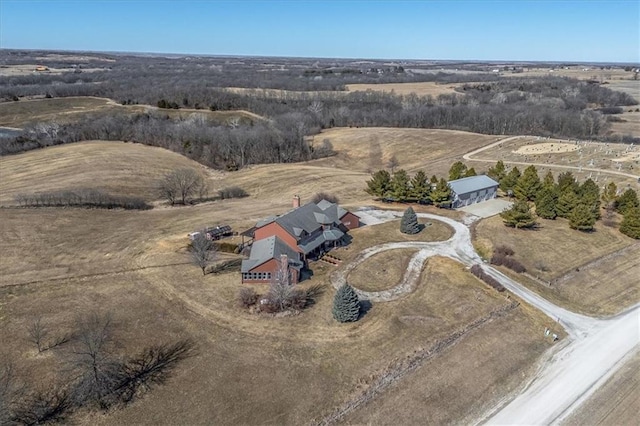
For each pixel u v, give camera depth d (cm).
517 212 6775
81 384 3581
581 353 4247
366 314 4662
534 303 5038
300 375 3794
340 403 3538
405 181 8019
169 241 6309
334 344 4184
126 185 9194
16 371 3725
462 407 3556
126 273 5375
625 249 6431
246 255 5872
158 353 4009
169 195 8331
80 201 7781
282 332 4334
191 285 5116
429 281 5350
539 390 3766
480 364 4028
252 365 3891
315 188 9262
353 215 6875
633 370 4009
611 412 3528
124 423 3306
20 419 3297
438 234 6731
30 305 4675
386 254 6000
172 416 3378
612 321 4794
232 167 11119
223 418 3375
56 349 3991
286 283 4741
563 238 6606
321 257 5906
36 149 11656
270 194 9131
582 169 9944
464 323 4572
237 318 4531
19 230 6550
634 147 11675
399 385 3734
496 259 5812
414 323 4538
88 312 4559
